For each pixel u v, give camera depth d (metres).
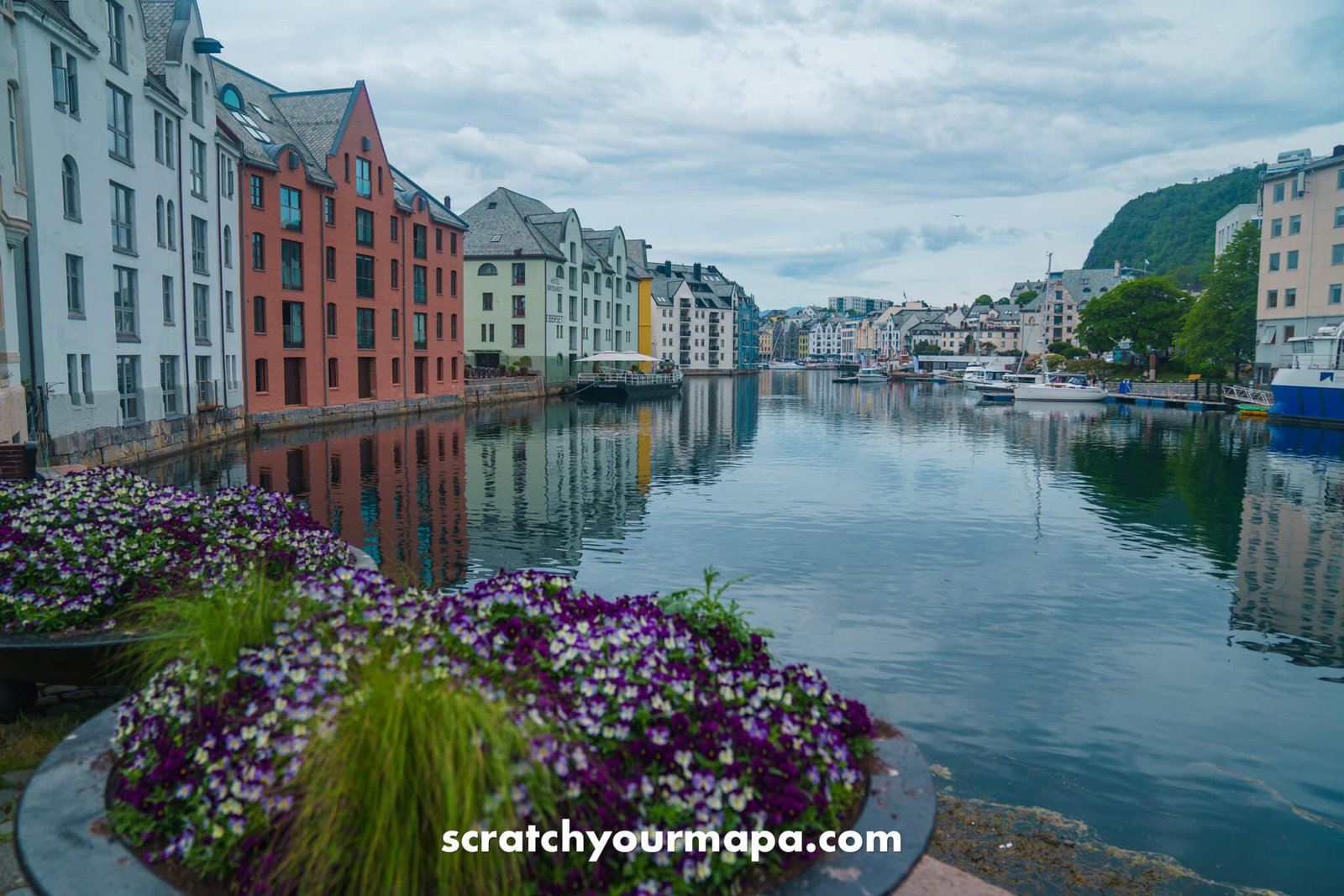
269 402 40.97
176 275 31.36
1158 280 98.69
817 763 4.43
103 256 25.70
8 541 7.43
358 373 49.50
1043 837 7.34
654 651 4.88
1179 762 9.00
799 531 20.53
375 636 4.91
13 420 19.20
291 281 42.81
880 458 35.94
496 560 16.97
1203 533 21.05
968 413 66.75
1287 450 40.22
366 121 49.12
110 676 6.82
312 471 28.00
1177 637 13.23
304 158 43.34
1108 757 9.08
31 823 4.09
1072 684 11.19
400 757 3.39
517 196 87.62
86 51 24.27
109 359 26.14
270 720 4.11
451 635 4.88
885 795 4.52
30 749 6.37
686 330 156.00
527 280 77.44
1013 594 15.40
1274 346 63.78
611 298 98.00
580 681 4.53
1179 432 49.50
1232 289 73.88
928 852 6.99
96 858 3.85
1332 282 58.38
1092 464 34.56
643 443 40.69
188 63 32.66
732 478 29.47
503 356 78.62
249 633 5.00
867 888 3.79
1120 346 114.81
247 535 8.40
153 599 6.99
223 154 36.44
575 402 73.31
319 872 3.39
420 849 3.41
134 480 9.59
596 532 19.78
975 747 9.22
